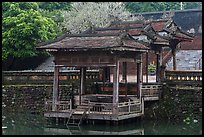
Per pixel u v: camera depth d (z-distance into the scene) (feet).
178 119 122.21
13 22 182.50
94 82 135.64
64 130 107.34
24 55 182.19
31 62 203.31
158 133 103.76
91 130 107.96
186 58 199.82
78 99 123.85
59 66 117.19
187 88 122.42
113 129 109.19
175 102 123.44
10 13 193.67
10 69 195.93
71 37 119.96
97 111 113.50
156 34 129.70
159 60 131.34
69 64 115.85
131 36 116.98
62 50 113.60
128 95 122.83
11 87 140.87
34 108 138.31
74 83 138.62
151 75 180.04
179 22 230.07
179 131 106.52
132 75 170.30
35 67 204.03
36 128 110.22
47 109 121.29
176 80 125.18
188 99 121.70
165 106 124.57
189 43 216.54
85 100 121.29
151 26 131.75
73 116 111.86
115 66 109.70
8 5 197.88
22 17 182.70
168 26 141.28
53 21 207.31
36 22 182.09
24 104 139.44
